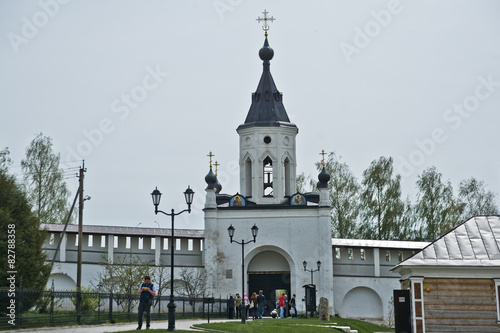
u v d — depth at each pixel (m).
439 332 35.41
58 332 30.72
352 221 84.62
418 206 84.44
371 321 68.75
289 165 69.81
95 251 65.56
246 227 67.31
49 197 75.69
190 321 46.38
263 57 71.88
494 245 36.91
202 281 66.19
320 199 67.25
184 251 68.56
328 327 41.50
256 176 68.94
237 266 66.69
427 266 35.59
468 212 83.31
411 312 35.81
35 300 32.81
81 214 52.97
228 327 37.81
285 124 69.88
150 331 31.48
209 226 67.25
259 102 70.81
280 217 67.31
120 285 61.09
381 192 85.25
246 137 69.94
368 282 68.69
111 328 33.91
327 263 66.31
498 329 35.25
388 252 71.00
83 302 36.44
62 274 63.84
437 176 85.31
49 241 64.19
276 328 38.38
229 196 70.06
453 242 37.22
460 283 35.72
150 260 66.88
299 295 66.19
